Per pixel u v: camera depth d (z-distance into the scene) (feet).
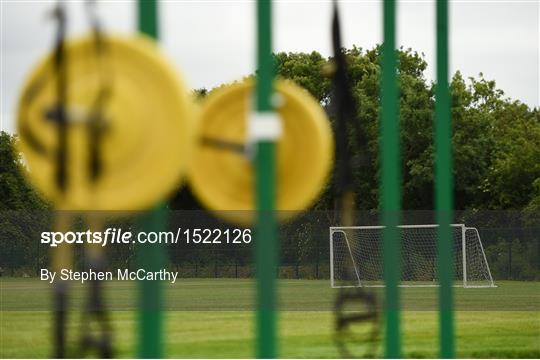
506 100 444.55
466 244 264.72
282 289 236.22
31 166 31.42
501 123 435.53
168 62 31.42
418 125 355.97
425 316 167.94
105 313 31.63
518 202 352.69
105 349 31.42
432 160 350.43
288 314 171.32
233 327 148.15
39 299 202.08
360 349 112.47
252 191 38.73
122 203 31.40
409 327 147.43
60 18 29.99
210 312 177.47
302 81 384.06
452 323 50.85
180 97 31.27
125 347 120.57
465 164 361.51
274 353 36.73
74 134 30.91
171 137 31.35
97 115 30.73
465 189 362.53
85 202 31.09
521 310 181.78
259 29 36.68
